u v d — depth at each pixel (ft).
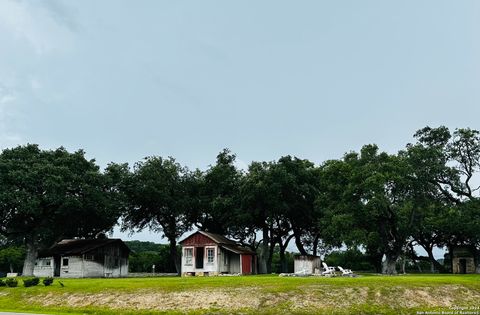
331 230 155.02
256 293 95.50
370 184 139.74
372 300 92.48
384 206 142.72
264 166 202.49
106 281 118.93
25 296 105.50
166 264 246.27
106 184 189.37
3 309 96.58
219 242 174.91
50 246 203.31
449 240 218.79
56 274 181.27
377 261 224.12
